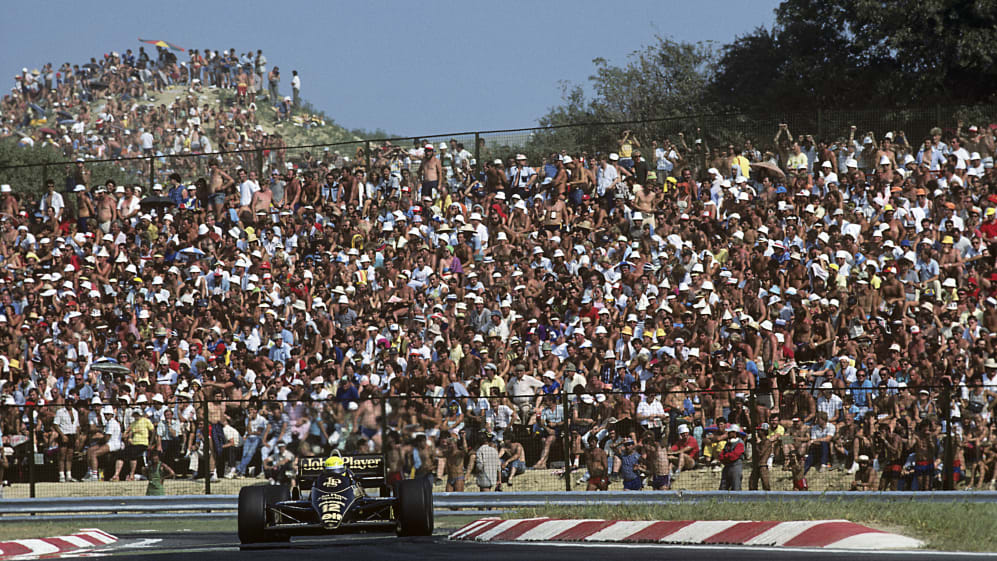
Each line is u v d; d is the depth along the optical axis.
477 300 103.88
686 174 122.75
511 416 79.19
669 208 116.31
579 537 49.19
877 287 97.19
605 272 106.12
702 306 94.44
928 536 41.91
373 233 125.50
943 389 71.81
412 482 52.84
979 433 71.00
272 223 127.62
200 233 127.00
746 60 182.12
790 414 74.19
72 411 83.75
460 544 48.53
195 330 108.69
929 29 162.38
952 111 123.19
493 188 127.94
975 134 121.06
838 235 105.19
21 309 116.19
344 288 111.19
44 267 127.94
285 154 140.12
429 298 109.12
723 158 124.12
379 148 136.50
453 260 116.44
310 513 54.56
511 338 98.12
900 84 162.62
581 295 102.88
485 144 133.62
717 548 42.28
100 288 122.56
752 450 74.19
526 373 91.44
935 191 112.25
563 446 77.75
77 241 131.38
